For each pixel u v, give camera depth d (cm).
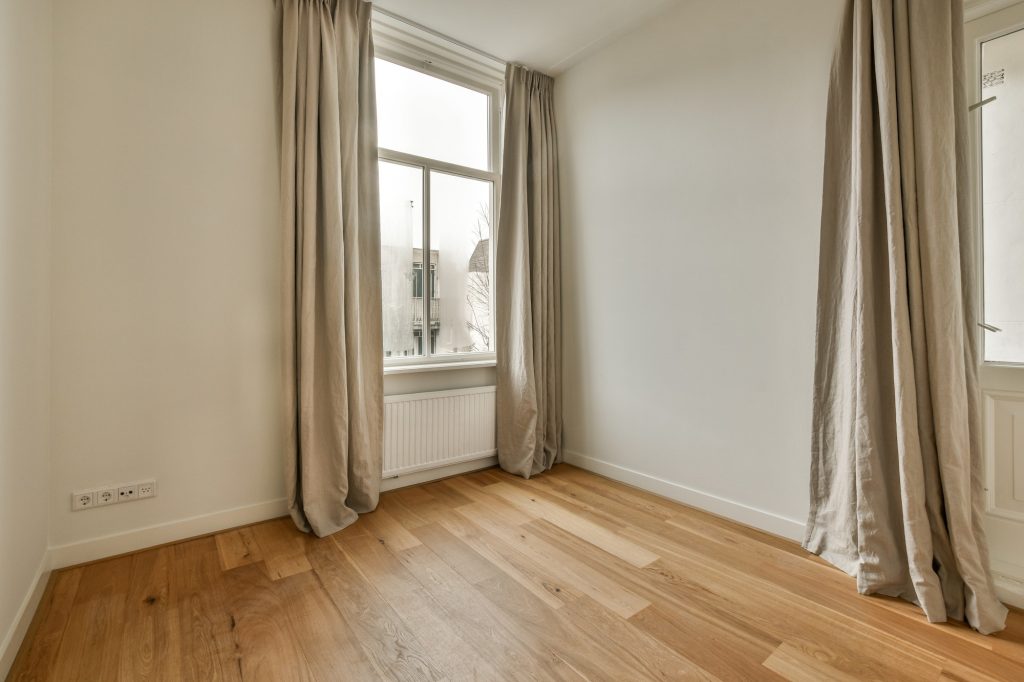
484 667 145
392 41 304
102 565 203
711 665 145
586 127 334
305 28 249
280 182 247
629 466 311
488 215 357
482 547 223
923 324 175
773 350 234
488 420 343
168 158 221
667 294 284
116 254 210
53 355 196
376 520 255
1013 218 179
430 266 326
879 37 180
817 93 216
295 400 246
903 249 176
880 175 189
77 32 201
